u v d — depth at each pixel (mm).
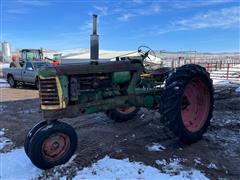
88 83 4480
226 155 4480
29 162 4230
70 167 3963
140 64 5098
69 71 4160
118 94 4828
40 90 4121
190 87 5152
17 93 12953
